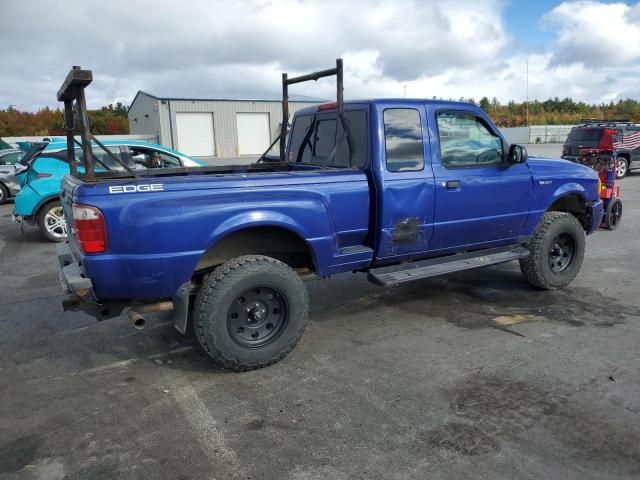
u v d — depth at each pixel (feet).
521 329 15.31
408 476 8.87
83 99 11.65
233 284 12.26
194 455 9.61
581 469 8.96
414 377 12.44
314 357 13.73
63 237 30.01
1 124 187.42
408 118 14.80
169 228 11.57
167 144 117.29
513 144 16.49
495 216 16.71
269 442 9.95
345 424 10.48
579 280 20.16
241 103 122.31
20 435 10.39
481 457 9.32
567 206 20.01
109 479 9.01
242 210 12.31
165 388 12.23
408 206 14.75
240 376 12.75
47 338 15.44
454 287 19.56
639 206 38.45
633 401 11.13
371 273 14.92
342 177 13.87
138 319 11.68
